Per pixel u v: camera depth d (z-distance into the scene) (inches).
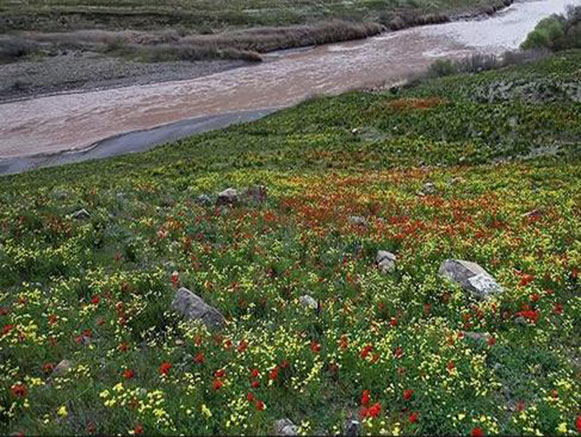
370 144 1726.1
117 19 4052.7
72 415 373.4
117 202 925.2
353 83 3014.3
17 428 351.9
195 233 781.3
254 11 4448.8
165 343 468.4
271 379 402.6
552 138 1562.5
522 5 5388.8
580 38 2999.5
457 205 967.6
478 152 1534.2
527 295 570.3
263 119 2258.9
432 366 425.7
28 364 435.8
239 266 655.8
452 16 4785.9
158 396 369.7
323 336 496.7
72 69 3270.2
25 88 2997.0
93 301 534.0
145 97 2945.4
